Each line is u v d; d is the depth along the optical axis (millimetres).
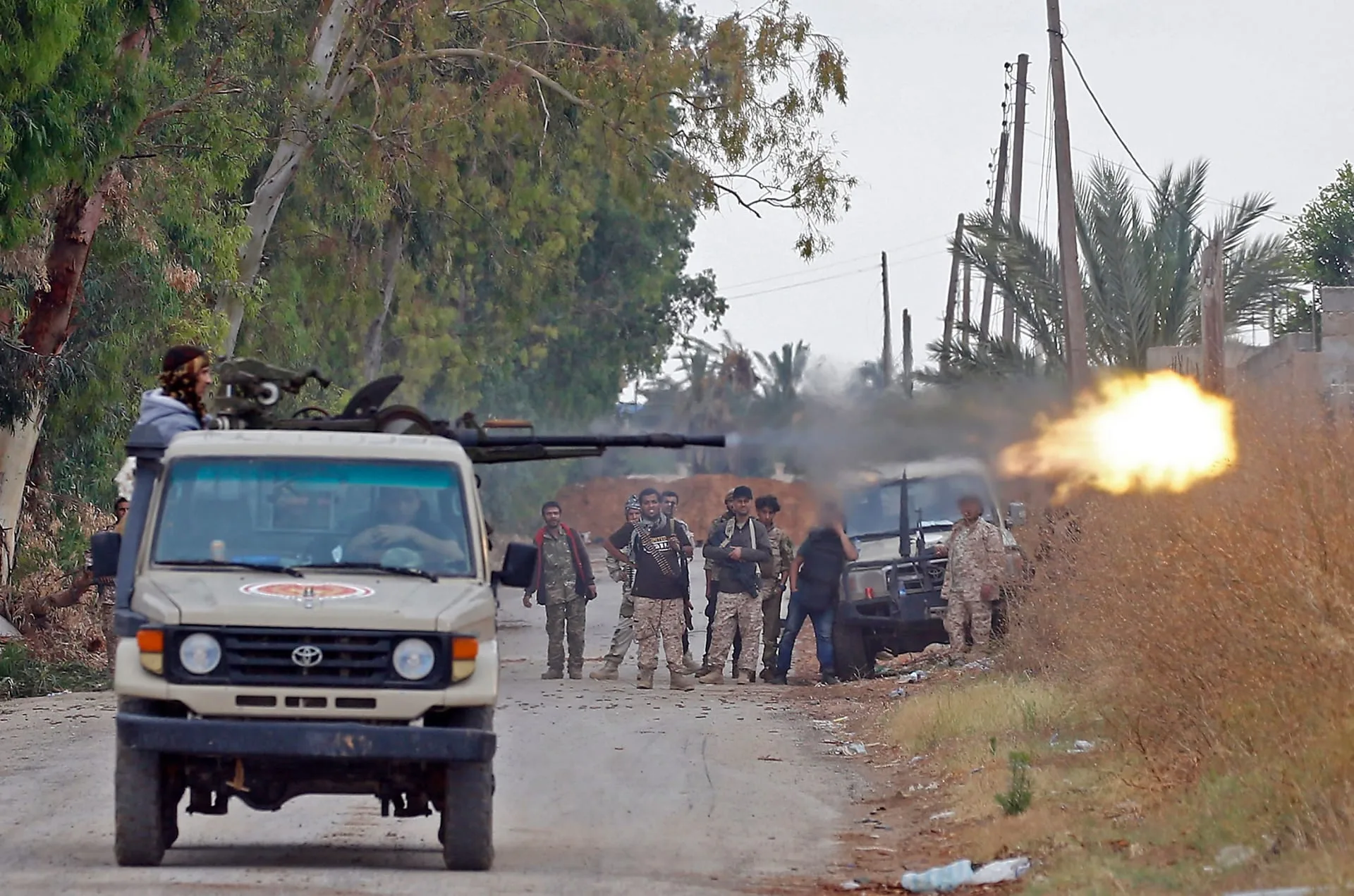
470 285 174125
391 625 33969
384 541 36625
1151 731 43000
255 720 33656
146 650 33594
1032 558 63594
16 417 88875
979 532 76000
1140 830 36562
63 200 87250
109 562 36812
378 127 119562
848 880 36156
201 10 90938
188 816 42844
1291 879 29625
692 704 71812
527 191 140625
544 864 37000
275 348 130125
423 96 118750
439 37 116562
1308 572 35188
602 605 151875
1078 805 40531
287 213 127312
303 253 131000
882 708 66812
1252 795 34938
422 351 163250
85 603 96938
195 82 98750
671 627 79688
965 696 58656
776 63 115000
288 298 129625
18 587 95062
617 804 46656
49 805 44531
